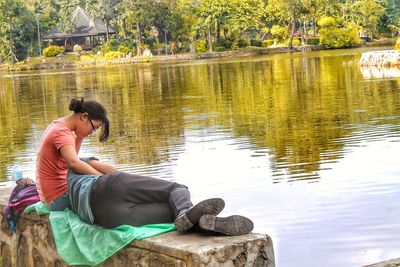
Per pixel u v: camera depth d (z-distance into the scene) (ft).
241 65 181.57
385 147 42.14
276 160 40.45
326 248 23.98
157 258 15.15
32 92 125.39
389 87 87.04
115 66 240.94
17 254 19.74
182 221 15.01
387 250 23.47
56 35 330.95
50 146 17.63
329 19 296.51
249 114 66.64
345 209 28.40
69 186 17.35
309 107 69.46
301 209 28.89
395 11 379.96
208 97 90.02
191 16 303.07
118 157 44.83
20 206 19.26
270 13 317.83
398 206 28.27
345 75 116.16
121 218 16.10
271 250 15.02
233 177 36.19
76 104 17.69
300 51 284.41
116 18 335.88
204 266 14.30
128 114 73.87
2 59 317.63
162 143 50.08
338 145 44.32
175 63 232.32
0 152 51.29
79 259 16.93
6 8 317.01
